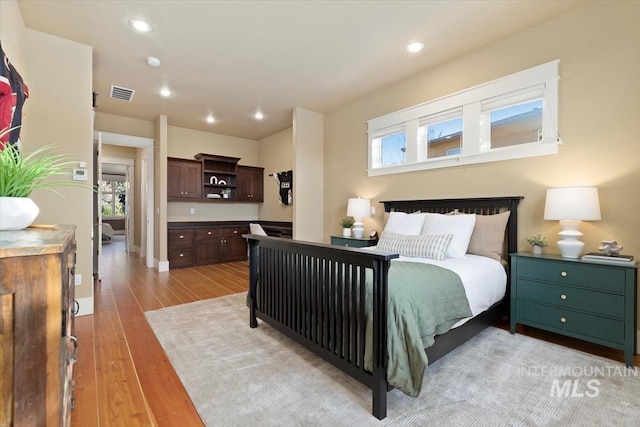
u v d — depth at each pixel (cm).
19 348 72
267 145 678
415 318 166
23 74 267
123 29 279
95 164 498
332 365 205
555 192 240
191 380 190
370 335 165
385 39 296
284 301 240
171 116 531
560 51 263
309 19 265
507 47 295
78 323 282
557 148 266
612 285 208
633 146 230
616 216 237
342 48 312
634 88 229
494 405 164
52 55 290
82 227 305
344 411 161
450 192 343
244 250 645
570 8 254
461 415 156
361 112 450
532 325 245
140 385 184
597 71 245
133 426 150
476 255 287
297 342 227
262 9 252
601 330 213
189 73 366
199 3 245
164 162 531
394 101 402
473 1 243
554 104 266
